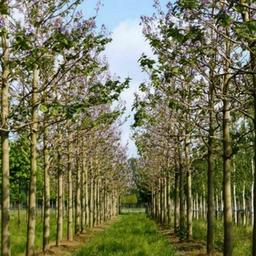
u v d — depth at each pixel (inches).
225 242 571.8
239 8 345.4
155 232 1150.3
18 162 1341.0
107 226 1733.5
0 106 514.3
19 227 1310.3
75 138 842.8
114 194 2856.8
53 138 785.6
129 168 2940.5
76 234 1187.3
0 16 459.5
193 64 497.0
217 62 496.1
